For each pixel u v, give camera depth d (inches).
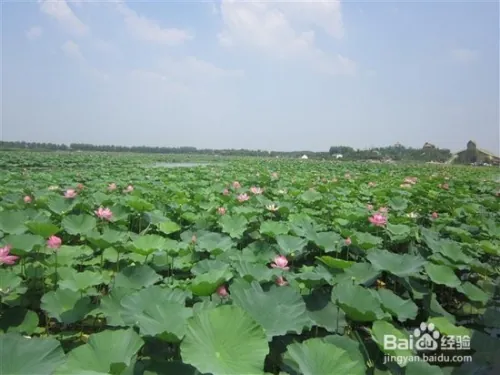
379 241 199.6
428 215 313.9
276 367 109.5
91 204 284.5
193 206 297.6
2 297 139.4
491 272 176.1
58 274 154.6
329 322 127.4
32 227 167.9
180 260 178.2
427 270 154.9
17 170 747.4
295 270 184.4
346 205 318.3
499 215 333.1
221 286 131.2
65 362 87.7
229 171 812.6
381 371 107.3
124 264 183.5
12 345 87.1
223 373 78.6
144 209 251.0
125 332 97.7
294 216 257.8
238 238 214.5
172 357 101.0
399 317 124.2
